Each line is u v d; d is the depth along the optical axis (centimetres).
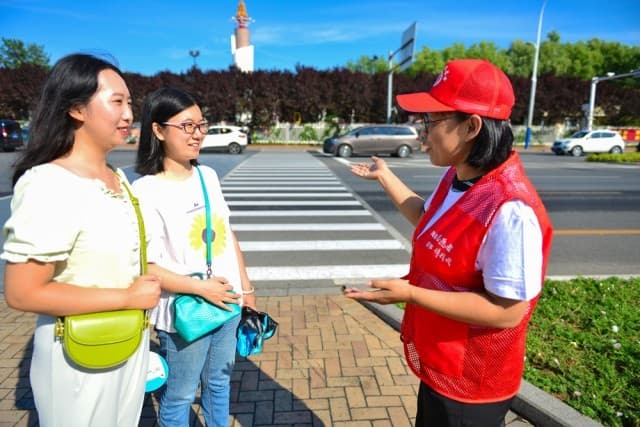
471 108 122
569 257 558
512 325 120
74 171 125
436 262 131
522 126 3712
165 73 3259
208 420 204
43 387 129
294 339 321
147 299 132
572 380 262
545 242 119
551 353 292
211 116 3241
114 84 127
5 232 116
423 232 141
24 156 122
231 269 196
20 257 111
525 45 5481
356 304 383
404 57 2283
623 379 260
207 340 185
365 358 296
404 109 133
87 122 125
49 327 127
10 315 351
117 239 130
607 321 336
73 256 123
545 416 229
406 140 2039
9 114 3378
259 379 273
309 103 3291
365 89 3384
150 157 181
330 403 251
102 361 124
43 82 124
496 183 121
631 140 3444
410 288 126
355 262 521
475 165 128
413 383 270
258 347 203
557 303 375
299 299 395
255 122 3325
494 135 123
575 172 1516
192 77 3250
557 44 5441
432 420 143
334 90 3356
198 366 186
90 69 122
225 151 2344
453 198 136
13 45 5512
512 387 135
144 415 243
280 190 1033
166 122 173
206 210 187
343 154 2034
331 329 336
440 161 136
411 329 150
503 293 114
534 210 116
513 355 131
